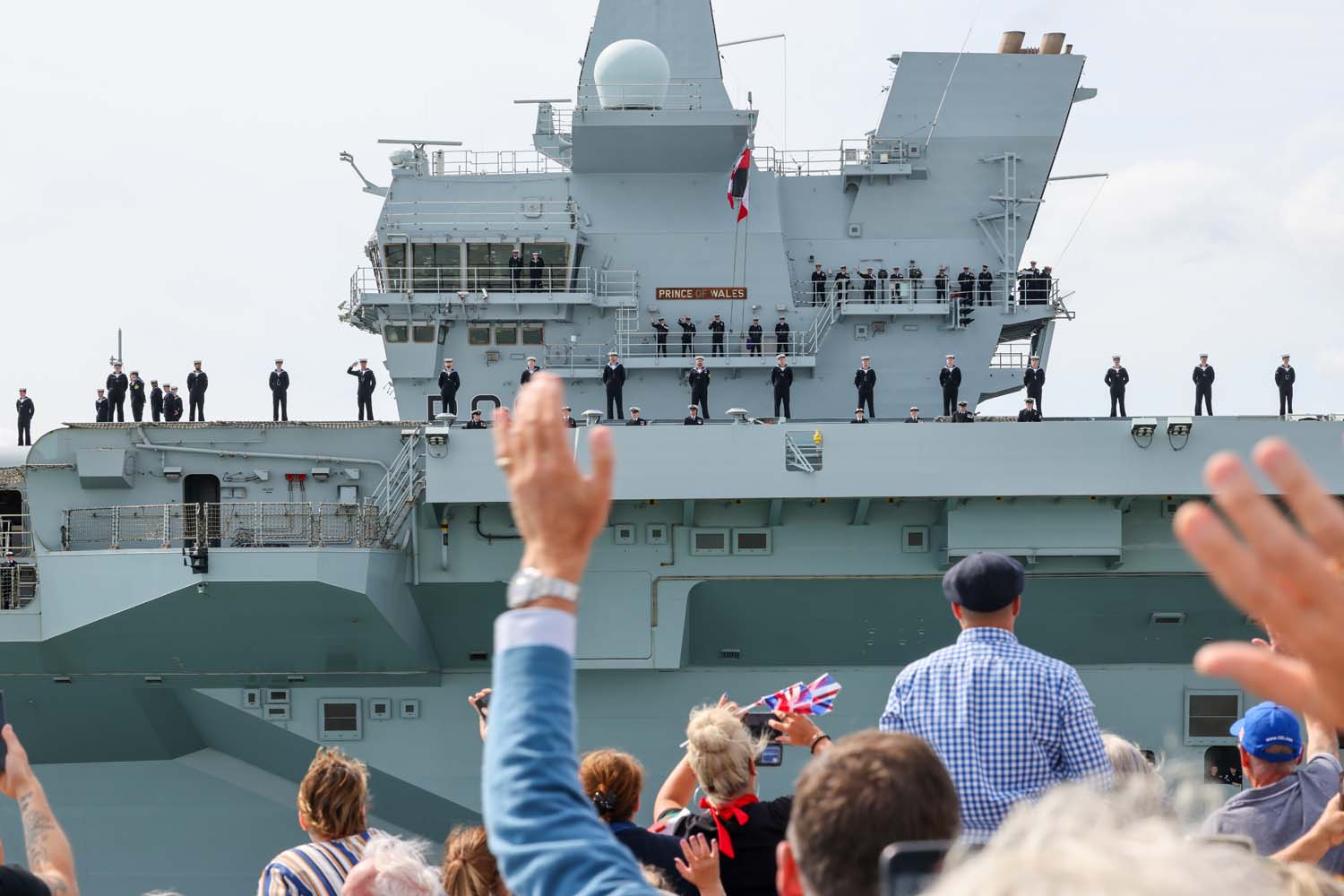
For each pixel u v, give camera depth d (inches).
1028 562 1109.7
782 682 1148.5
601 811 330.0
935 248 1343.5
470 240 1270.9
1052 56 1352.1
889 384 1317.7
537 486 122.8
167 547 1019.3
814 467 1079.6
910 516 1120.8
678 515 1119.0
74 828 1120.2
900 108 1347.2
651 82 1280.8
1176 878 76.5
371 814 1151.0
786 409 1263.5
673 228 1309.1
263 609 1023.6
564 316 1288.1
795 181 1359.5
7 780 228.5
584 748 1132.5
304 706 1111.6
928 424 1078.4
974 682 289.7
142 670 1067.9
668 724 1135.6
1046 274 1347.2
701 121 1269.7
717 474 1079.6
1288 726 297.1
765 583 1116.5
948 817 134.6
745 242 1306.6
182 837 1125.7
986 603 297.0
